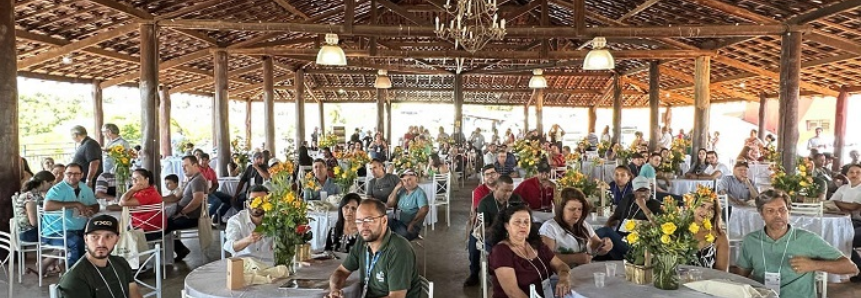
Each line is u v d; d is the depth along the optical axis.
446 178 8.29
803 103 18.89
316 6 10.25
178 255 6.24
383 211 3.00
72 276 2.73
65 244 5.11
